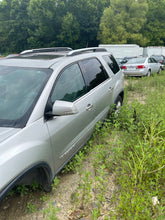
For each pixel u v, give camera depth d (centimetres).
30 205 247
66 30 4622
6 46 5578
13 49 5450
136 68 1268
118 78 507
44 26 4669
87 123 345
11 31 5150
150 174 292
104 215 247
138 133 399
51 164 251
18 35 5294
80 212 251
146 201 246
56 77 284
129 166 292
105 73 446
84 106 329
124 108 475
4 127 222
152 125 371
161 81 998
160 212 228
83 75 355
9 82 278
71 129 293
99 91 389
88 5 4662
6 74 290
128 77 1290
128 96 820
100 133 387
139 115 452
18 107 246
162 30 4975
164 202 255
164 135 391
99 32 4819
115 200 266
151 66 1344
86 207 258
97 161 313
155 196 265
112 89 454
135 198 238
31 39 4994
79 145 329
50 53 394
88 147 364
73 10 4741
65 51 430
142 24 4594
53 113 249
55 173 265
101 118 406
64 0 4703
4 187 180
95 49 468
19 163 197
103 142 388
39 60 318
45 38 5097
